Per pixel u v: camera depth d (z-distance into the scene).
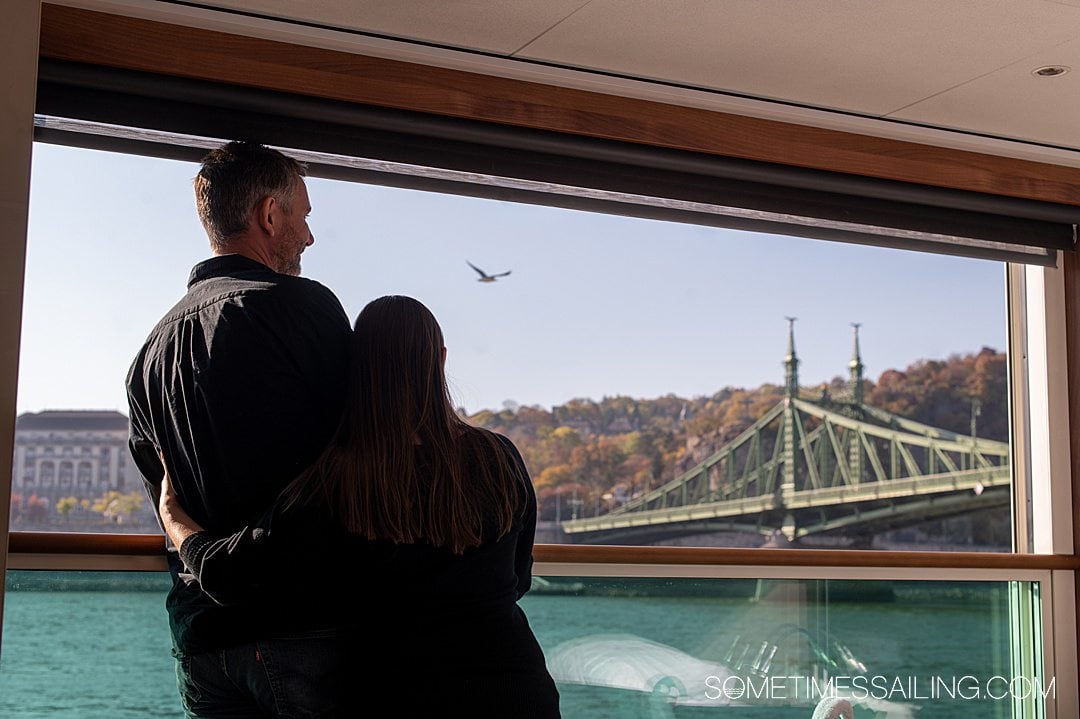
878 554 2.83
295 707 1.71
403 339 1.72
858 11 2.21
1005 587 3.07
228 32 2.28
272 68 2.31
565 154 2.67
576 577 2.54
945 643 2.96
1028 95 2.66
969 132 2.93
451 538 1.64
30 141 1.85
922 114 2.80
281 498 1.65
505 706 1.60
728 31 2.32
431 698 1.59
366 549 1.63
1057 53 2.40
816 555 2.76
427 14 2.24
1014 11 2.20
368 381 1.70
